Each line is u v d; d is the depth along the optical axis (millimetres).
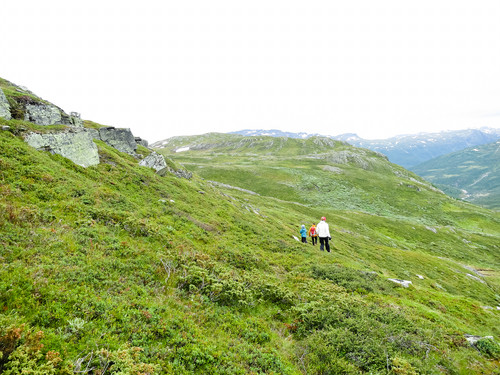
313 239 31750
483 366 10250
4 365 5602
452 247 84062
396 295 18641
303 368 9062
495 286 55625
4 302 7246
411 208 123875
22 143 20547
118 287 10023
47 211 14148
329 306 13250
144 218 19766
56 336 6688
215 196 45375
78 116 42438
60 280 8914
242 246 22891
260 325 11258
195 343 8453
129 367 6410
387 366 9125
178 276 12570
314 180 135750
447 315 17422
